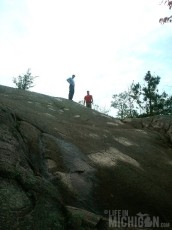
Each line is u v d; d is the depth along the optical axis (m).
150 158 8.83
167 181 7.62
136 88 35.91
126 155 8.29
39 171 5.86
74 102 13.38
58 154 6.70
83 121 11.12
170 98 34.50
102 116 12.73
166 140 11.34
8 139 5.03
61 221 3.75
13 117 6.82
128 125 12.76
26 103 10.67
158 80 35.03
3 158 4.32
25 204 3.67
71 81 15.74
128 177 6.97
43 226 3.51
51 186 4.30
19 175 4.05
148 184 7.00
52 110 11.03
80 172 6.43
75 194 5.68
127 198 6.20
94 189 6.09
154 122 12.60
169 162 9.15
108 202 5.88
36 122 7.61
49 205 3.85
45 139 6.99
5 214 3.40
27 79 25.25
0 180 3.83
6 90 11.79
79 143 7.74
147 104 35.69
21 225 3.38
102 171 6.82
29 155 6.11
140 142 10.02
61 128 8.15
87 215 4.30
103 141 8.61
